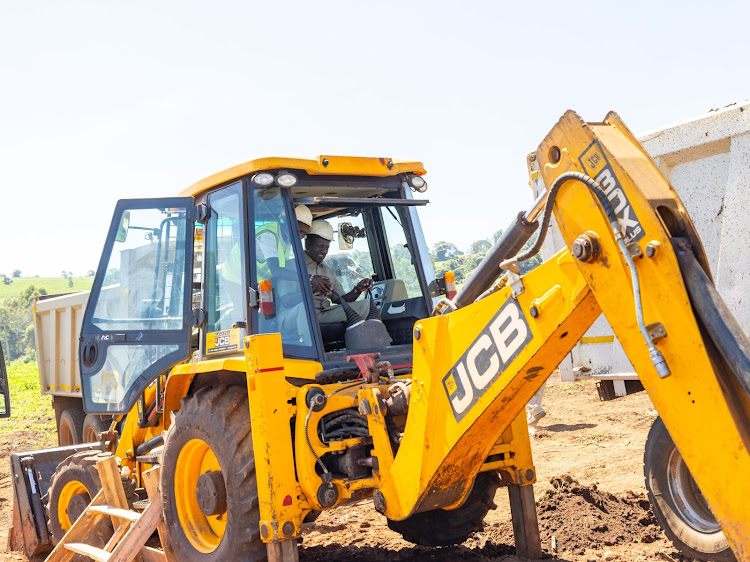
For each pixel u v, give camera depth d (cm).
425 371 372
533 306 310
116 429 675
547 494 578
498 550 496
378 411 407
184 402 494
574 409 1089
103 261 578
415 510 381
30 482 632
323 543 567
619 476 657
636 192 252
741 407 231
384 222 556
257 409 421
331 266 535
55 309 1057
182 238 531
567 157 283
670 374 244
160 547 623
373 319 508
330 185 500
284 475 416
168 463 493
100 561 480
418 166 539
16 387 3125
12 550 651
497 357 332
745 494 225
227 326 494
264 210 479
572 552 470
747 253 514
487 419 347
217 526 480
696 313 239
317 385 430
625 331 262
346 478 425
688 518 433
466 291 358
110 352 564
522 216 326
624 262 261
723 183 537
